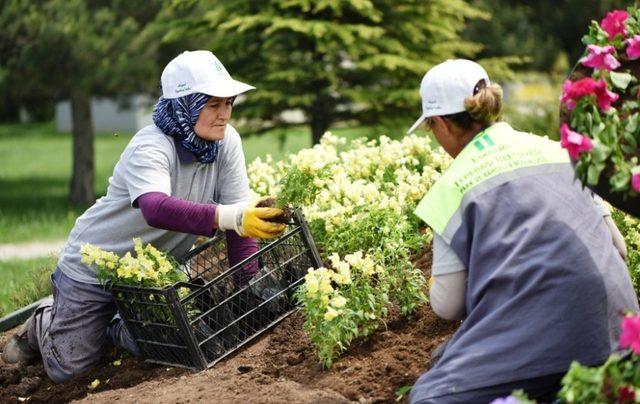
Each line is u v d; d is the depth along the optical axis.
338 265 4.40
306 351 4.55
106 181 21.72
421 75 12.25
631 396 3.02
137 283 4.70
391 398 3.96
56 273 5.11
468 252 3.61
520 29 19.66
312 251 4.97
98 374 5.03
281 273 5.00
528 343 3.46
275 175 6.75
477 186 3.59
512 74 13.14
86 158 17.89
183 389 4.37
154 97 16.02
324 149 6.83
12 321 6.21
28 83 14.54
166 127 4.67
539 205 3.54
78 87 14.58
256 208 4.49
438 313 3.73
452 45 12.81
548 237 3.50
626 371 3.14
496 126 3.76
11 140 34.31
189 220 4.50
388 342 4.48
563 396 3.06
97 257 4.70
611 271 3.52
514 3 19.75
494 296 3.55
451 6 12.30
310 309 4.28
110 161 26.17
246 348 4.84
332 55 11.90
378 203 5.28
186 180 4.77
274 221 4.58
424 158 6.47
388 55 11.73
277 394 4.09
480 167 3.64
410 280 4.68
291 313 5.01
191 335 4.60
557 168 3.66
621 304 3.53
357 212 5.31
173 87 4.64
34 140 34.12
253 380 4.33
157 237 4.93
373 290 4.57
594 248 3.53
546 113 13.94
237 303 4.91
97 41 14.28
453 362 3.54
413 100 11.98
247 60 12.88
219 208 4.50
